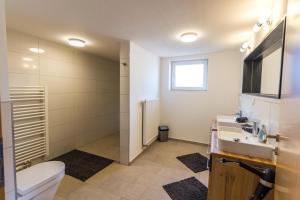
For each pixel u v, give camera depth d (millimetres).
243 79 2486
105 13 1635
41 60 2510
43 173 1655
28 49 2322
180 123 3746
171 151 3199
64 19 1784
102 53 3438
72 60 3070
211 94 3385
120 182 2188
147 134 3137
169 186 2109
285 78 696
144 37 2342
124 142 2637
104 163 2691
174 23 1855
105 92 4035
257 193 920
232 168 1367
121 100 2609
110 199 1870
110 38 2393
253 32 2027
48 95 2652
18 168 2186
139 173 2408
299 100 522
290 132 604
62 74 2885
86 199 1865
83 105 3402
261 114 1763
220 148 1478
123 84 2584
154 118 3512
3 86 855
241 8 1495
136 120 2832
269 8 1438
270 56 1803
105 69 3980
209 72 3375
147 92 3244
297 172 519
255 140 1527
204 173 2426
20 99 2213
